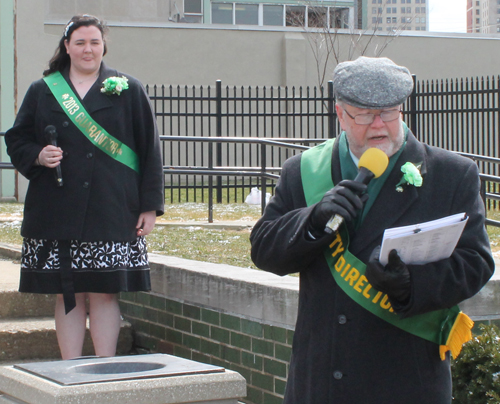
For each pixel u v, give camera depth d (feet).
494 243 20.95
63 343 12.98
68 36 12.72
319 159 7.67
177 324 15.28
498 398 10.51
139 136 13.03
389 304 7.03
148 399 6.66
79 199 12.53
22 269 12.87
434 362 7.18
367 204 7.22
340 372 7.10
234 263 17.20
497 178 17.31
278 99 40.40
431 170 7.25
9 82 38.42
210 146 37.83
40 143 12.81
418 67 63.52
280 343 12.63
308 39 60.85
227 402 6.98
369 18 73.31
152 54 58.29
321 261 7.38
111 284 12.61
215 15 80.07
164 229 24.03
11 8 38.50
